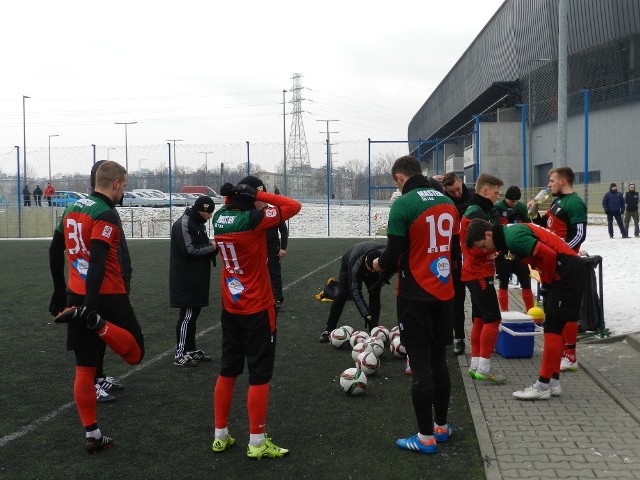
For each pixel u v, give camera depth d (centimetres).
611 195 2023
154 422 504
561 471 402
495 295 601
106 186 466
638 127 3422
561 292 534
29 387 592
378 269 456
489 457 424
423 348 440
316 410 527
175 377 630
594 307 761
